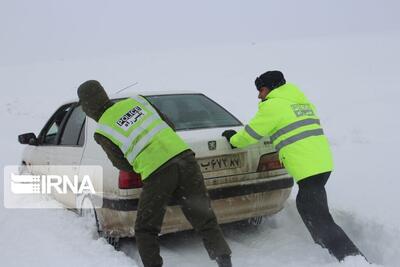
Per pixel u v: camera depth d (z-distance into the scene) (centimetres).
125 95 500
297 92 427
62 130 538
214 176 411
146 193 364
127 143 362
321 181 412
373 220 479
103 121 372
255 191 425
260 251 446
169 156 362
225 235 493
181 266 416
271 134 421
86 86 374
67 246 434
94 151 446
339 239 400
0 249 439
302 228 504
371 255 446
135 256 443
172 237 493
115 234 429
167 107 484
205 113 487
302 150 405
